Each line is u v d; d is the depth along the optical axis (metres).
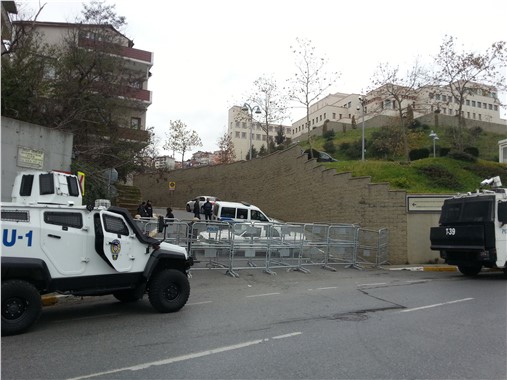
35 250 6.83
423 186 21.52
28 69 17.52
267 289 10.91
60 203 7.51
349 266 16.12
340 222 21.64
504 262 12.91
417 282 12.51
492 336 6.57
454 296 10.08
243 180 37.34
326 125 70.38
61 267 7.07
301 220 26.69
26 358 5.42
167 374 4.87
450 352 5.75
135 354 5.60
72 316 7.88
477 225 13.18
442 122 55.94
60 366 5.12
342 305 8.94
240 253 13.52
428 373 4.96
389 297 9.90
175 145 56.44
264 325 7.19
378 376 4.85
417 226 17.94
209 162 84.06
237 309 8.48
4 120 11.62
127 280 7.85
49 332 6.70
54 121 18.61
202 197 35.91
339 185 22.03
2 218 6.66
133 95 26.27
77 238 7.28
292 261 14.69
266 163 33.25
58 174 7.61
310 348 5.88
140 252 7.99
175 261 8.59
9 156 11.70
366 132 62.09
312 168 25.59
